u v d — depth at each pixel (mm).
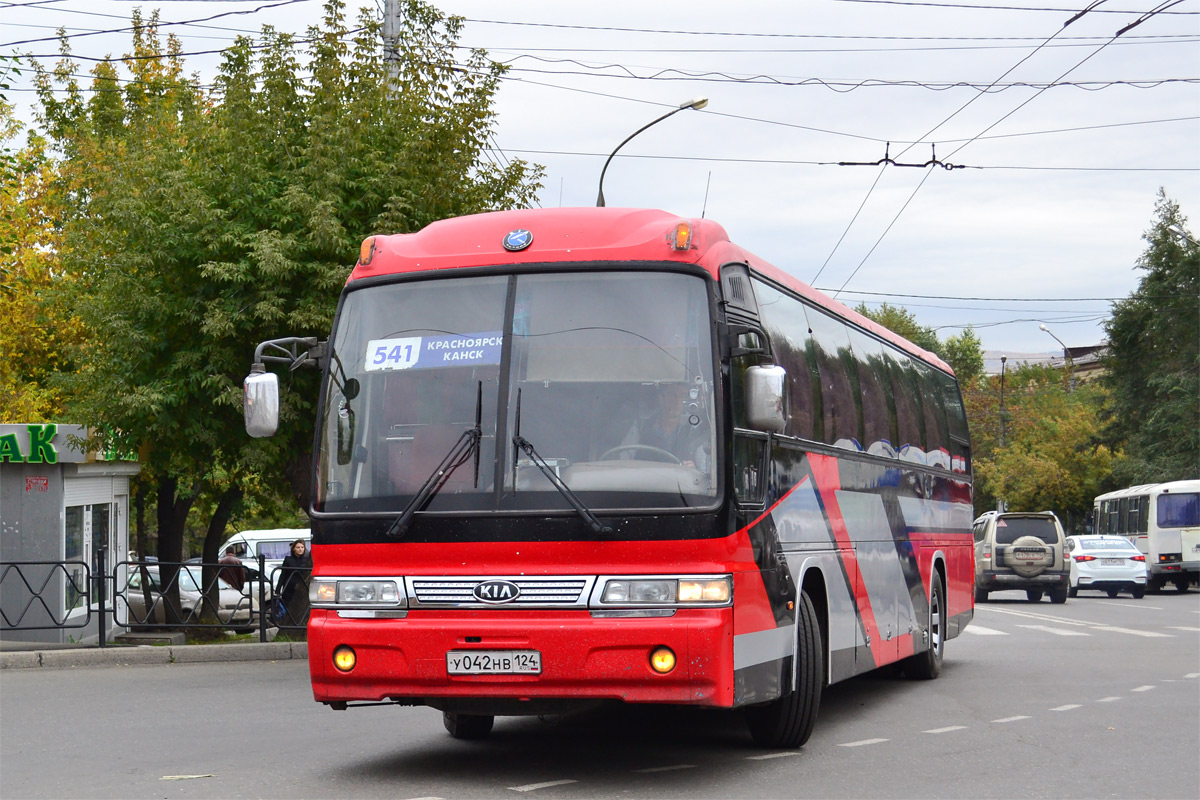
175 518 28922
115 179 21125
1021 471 73125
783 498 9570
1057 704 12836
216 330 19656
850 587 11609
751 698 8391
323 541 8398
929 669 15328
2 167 30141
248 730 11031
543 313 8438
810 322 11305
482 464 8156
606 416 8156
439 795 7902
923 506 15438
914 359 15969
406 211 21000
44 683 15289
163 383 20453
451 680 8000
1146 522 45469
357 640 8172
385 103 21578
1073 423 75250
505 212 9055
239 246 19984
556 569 7941
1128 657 18094
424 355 8508
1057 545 34312
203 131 21219
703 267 8469
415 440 8344
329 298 20078
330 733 10812
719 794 7980
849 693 14078
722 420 8172
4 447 20766
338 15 21766
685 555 7902
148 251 20422
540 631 7871
